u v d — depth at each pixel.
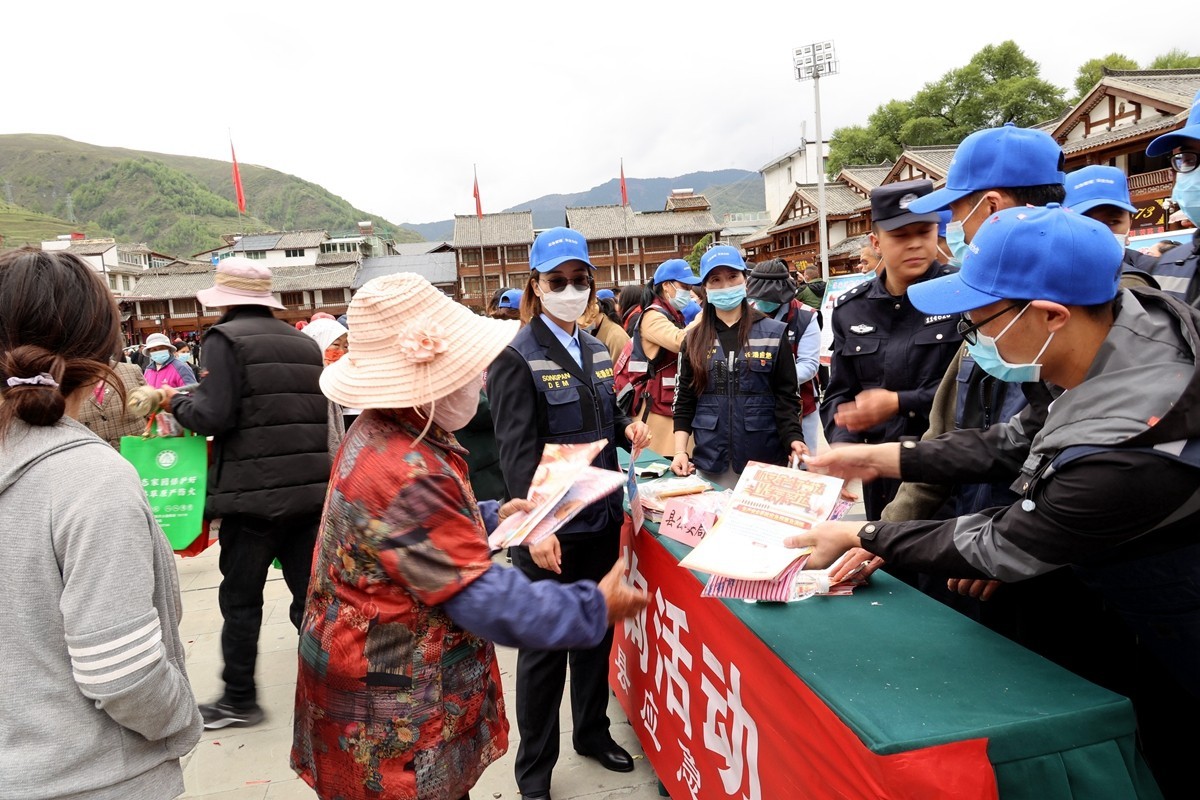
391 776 1.27
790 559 1.33
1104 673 1.68
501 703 1.49
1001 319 1.11
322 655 1.30
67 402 1.13
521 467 2.13
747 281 3.77
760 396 3.00
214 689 3.10
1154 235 4.07
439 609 1.28
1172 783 1.50
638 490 2.34
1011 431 1.44
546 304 2.23
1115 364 1.03
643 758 2.47
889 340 2.43
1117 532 1.00
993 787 0.99
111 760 1.09
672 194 41.22
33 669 1.04
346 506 1.24
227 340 2.68
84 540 1.04
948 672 1.19
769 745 1.37
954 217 1.89
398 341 1.25
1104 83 17.12
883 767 0.98
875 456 1.53
